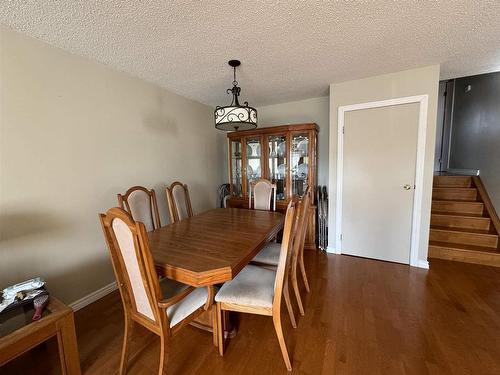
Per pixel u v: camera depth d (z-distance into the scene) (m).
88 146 2.09
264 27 1.67
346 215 2.97
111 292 2.27
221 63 2.24
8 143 1.61
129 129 2.47
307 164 3.25
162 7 1.44
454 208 3.20
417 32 1.76
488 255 2.57
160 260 1.33
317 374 1.31
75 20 1.55
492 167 3.01
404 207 2.66
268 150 3.47
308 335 1.60
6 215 1.61
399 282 2.29
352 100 2.76
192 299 1.36
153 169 2.79
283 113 3.74
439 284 2.23
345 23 1.63
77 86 2.00
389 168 2.69
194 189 3.53
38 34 1.69
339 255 3.00
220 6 1.44
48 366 1.41
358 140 2.80
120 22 1.58
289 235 1.26
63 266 1.92
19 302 1.23
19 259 1.68
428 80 2.39
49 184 1.83
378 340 1.54
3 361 1.01
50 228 1.84
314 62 2.25
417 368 1.33
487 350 1.45
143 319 1.25
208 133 3.82
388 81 2.57
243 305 1.38
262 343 1.55
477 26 1.69
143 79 2.61
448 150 4.29
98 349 1.53
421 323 1.70
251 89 3.03
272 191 3.04
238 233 1.83
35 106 1.74
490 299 1.97
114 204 2.33
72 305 1.97
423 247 2.59
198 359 1.43
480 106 3.35
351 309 1.88
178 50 1.97
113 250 1.23
